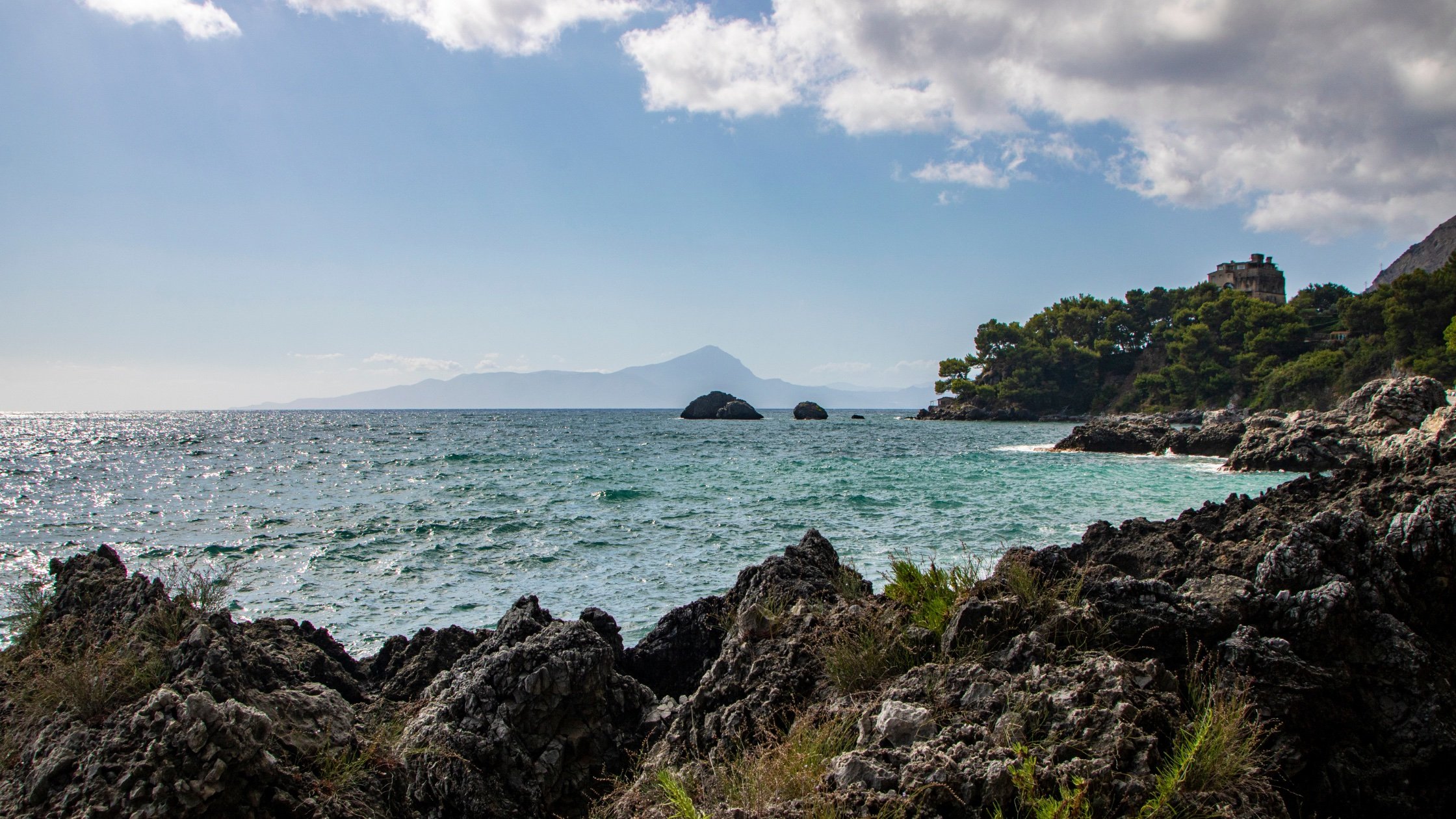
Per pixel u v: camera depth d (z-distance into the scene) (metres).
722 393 174.62
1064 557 7.09
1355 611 5.95
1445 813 5.16
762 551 19.94
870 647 6.01
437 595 15.71
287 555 20.09
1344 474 14.70
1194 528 12.76
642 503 29.42
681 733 6.32
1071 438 63.03
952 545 19.86
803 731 4.96
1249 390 137.12
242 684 5.79
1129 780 3.95
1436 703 5.48
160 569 18.42
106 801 4.38
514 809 5.54
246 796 4.65
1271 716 5.21
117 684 5.70
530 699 5.95
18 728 5.58
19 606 8.59
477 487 35.75
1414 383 48.75
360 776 5.45
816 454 57.16
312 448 69.38
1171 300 175.88
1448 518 6.72
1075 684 4.76
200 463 51.69
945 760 4.16
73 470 47.19
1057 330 183.75
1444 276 106.44
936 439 86.56
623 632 13.06
